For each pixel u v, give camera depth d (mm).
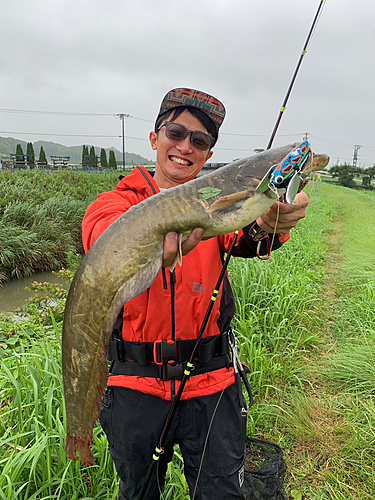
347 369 3715
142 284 1354
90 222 1579
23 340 3977
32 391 2695
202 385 1572
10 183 14570
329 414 3254
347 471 2668
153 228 1347
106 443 2352
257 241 1593
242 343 3789
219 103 1814
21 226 10789
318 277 7066
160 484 1786
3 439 2324
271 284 5156
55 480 2176
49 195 14312
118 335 1582
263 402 3326
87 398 1452
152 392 1539
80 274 1368
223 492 1588
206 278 1568
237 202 1392
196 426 1569
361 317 5133
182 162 1849
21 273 9664
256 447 2549
